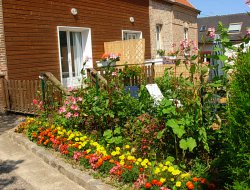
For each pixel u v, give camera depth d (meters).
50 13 11.03
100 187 4.17
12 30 9.73
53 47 11.14
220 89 4.57
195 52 5.14
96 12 13.25
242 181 2.79
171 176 4.06
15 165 5.43
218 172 4.08
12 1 9.73
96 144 5.30
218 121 4.38
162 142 4.76
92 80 7.05
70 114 6.16
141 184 3.99
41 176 4.95
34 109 8.53
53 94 7.41
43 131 6.25
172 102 4.61
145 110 5.52
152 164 4.45
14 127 7.78
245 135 2.72
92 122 6.11
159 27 18.75
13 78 9.73
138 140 5.03
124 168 4.34
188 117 4.38
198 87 4.54
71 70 12.46
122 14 15.00
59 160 5.25
